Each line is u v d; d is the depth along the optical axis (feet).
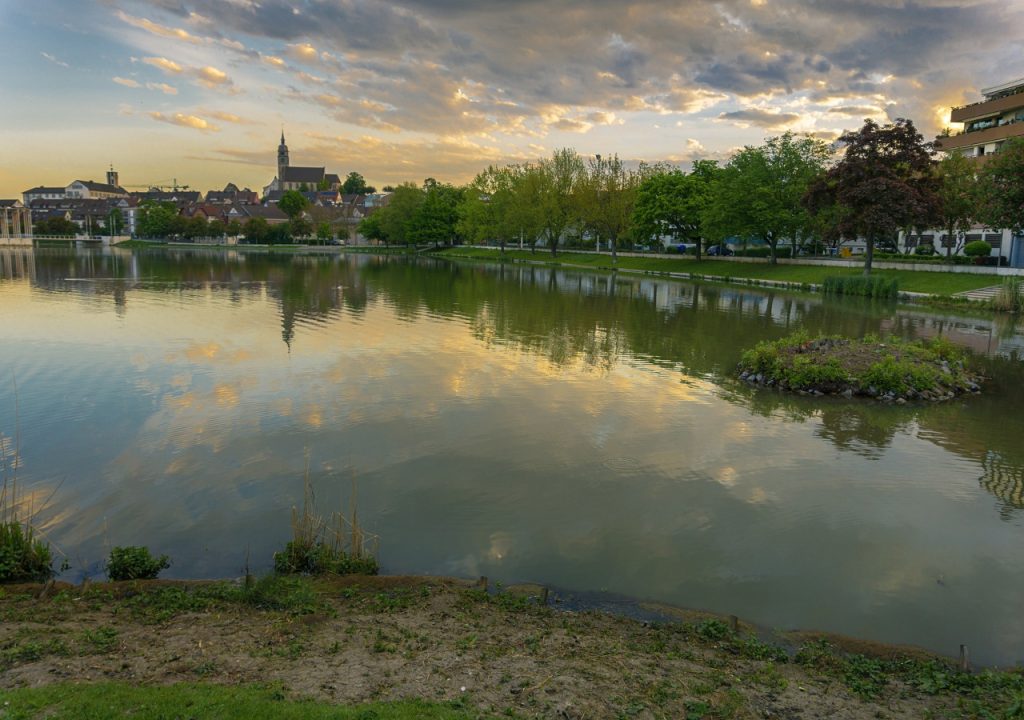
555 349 75.46
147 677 16.94
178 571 26.03
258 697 15.61
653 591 25.41
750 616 23.91
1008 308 118.93
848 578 26.86
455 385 56.80
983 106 213.05
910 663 20.77
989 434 47.24
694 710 16.66
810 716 16.90
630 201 239.50
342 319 94.32
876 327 98.32
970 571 27.71
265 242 430.61
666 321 100.27
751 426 47.88
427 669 18.07
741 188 188.85
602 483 36.19
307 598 23.03
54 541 28.22
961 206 161.68
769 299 136.15
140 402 49.34
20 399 49.75
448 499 33.53
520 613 22.90
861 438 45.78
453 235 365.40
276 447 40.29
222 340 75.72
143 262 231.09
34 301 110.01
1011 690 18.93
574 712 16.14
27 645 18.63
